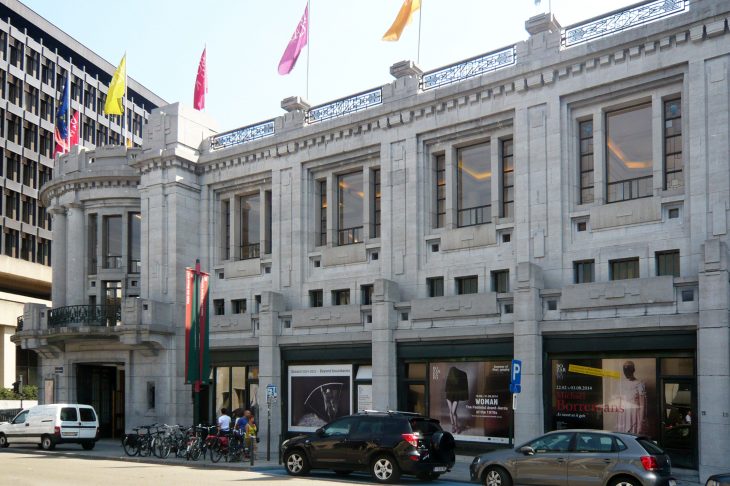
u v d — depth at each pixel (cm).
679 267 2023
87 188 3372
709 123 1975
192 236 3125
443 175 2553
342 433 1939
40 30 6906
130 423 3086
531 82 2286
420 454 1827
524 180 2289
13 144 6456
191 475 1973
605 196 2180
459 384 2347
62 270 3503
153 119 3186
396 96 2617
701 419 1853
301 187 2847
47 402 3400
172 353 3028
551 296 2172
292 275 2820
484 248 2378
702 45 2000
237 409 2775
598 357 2092
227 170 3084
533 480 1620
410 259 2512
